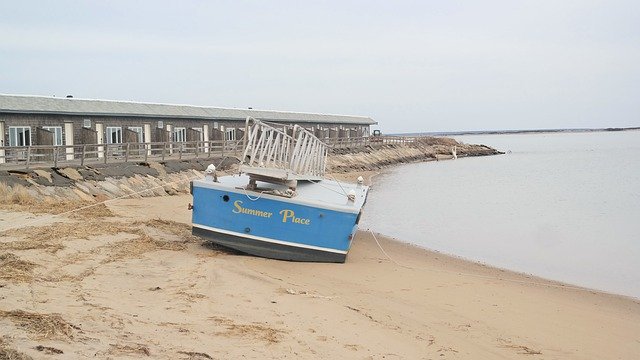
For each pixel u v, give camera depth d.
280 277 12.20
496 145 180.00
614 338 10.64
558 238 23.14
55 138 30.50
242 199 13.80
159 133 38.19
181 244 14.38
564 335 10.51
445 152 96.12
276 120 54.06
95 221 15.77
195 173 33.19
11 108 27.72
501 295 13.27
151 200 24.00
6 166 23.27
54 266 10.54
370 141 76.31
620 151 117.50
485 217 28.61
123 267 11.34
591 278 16.58
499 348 9.25
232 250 14.09
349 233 14.06
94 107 33.66
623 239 22.95
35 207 17.81
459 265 17.25
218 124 45.59
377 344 8.42
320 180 19.00
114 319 7.61
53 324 6.70
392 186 44.31
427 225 25.69
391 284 13.04
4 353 5.39
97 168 26.08
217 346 7.17
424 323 10.16
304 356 7.36
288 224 13.84
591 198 37.16
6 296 8.00
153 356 6.28
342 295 11.34
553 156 99.94
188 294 9.87
